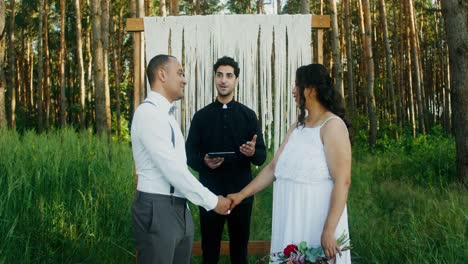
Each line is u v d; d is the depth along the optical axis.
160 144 2.98
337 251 2.59
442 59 26.44
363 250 4.46
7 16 24.58
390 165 9.21
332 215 2.62
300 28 4.52
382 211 5.85
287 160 2.84
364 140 14.04
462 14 7.05
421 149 10.77
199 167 3.98
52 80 27.73
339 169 2.68
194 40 4.54
